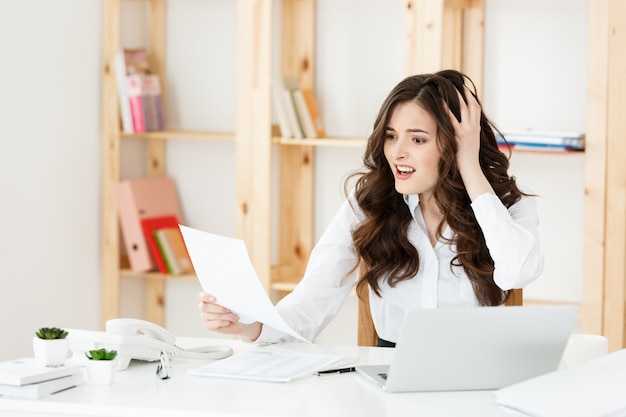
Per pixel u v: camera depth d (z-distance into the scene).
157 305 4.95
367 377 2.20
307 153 4.61
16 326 4.08
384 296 2.85
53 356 2.12
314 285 2.79
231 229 4.85
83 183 4.50
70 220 4.42
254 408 1.94
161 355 2.23
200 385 2.13
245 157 4.26
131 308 4.88
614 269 3.83
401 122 2.62
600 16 3.79
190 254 2.40
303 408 1.95
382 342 2.89
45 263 4.25
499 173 2.80
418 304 2.82
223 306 2.47
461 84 2.69
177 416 1.92
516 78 4.32
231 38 4.78
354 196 2.87
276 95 4.24
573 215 4.31
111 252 4.61
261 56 4.21
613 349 3.85
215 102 4.82
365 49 4.54
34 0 4.11
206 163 4.86
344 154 4.60
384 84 4.53
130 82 4.50
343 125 4.60
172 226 4.72
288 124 4.25
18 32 4.03
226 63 4.80
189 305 4.92
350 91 4.58
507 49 4.33
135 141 4.85
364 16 4.54
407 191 2.64
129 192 4.54
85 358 2.19
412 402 2.01
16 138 4.05
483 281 2.74
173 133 4.50
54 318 4.32
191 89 4.86
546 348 2.12
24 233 4.11
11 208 4.03
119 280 4.64
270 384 2.15
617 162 3.81
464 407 1.97
